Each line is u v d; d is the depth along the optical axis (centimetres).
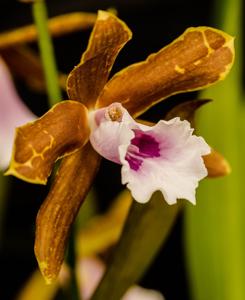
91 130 28
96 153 29
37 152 26
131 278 30
